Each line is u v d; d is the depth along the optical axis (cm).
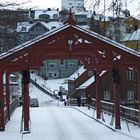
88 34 3062
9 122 3688
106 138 2722
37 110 5097
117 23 2138
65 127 3319
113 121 3403
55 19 10450
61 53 3086
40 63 3070
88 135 2872
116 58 3088
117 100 3084
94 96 7450
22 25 2670
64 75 13812
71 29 3055
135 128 3092
